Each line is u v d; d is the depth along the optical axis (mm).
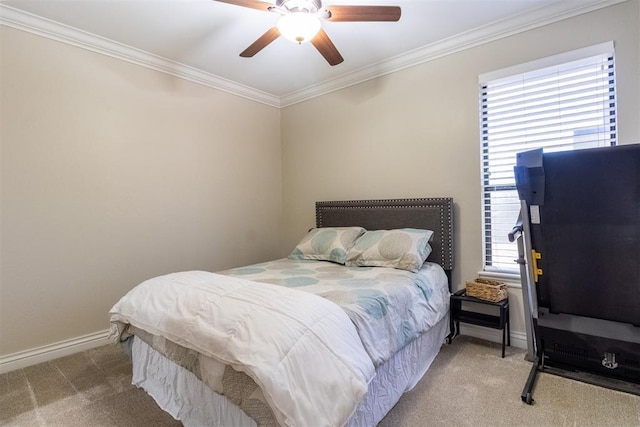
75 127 2637
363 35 2775
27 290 2412
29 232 2422
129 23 2533
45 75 2486
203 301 1590
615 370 1901
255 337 1277
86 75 2691
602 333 1888
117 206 2869
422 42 2902
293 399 1121
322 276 2342
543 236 1917
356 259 2783
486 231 2812
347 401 1197
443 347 2598
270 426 1175
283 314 1376
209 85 3562
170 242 3236
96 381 2156
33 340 2434
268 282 2146
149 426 1695
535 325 2094
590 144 2338
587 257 1811
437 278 2621
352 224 3465
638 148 1577
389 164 3320
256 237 4055
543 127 2518
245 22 2541
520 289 2566
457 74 2863
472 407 1801
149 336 1774
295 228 4234
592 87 2322
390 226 3180
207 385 1400
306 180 4082
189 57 3125
